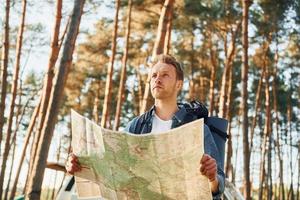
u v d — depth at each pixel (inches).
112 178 96.9
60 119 1365.7
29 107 1088.8
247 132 587.2
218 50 1016.2
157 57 115.3
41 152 202.7
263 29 829.2
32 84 1071.6
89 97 1231.5
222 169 103.5
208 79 1118.4
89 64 912.3
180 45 965.2
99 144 96.7
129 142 93.0
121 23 840.3
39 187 201.0
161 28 434.9
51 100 205.2
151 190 95.8
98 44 864.3
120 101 805.9
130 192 97.0
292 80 1155.3
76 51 868.0
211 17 763.4
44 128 203.8
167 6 437.7
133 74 1229.1
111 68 750.5
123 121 1369.3
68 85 1005.2
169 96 112.7
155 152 91.8
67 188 165.0
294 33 872.9
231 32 837.8
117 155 94.8
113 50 751.1
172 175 92.8
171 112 113.4
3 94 615.8
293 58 1080.8
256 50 1027.3
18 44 676.1
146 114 115.3
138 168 94.3
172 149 90.7
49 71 401.4
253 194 1435.8
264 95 1219.2
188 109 112.0
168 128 110.8
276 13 768.3
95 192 105.0
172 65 113.3
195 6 710.5
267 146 1189.7
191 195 94.1
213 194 99.7
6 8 626.5
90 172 100.1
